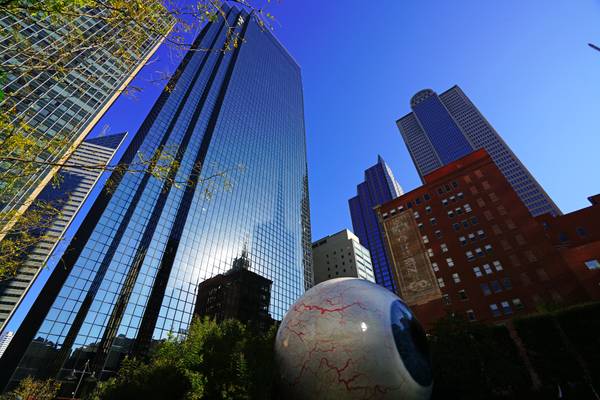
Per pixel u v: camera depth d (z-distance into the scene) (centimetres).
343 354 495
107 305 5991
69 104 3697
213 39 12106
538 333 2078
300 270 10050
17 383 4738
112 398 1609
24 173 854
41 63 772
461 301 4316
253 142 10638
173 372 1466
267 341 1944
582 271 3653
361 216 19038
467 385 1791
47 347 5234
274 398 576
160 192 7994
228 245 8044
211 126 9381
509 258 4238
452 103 17775
